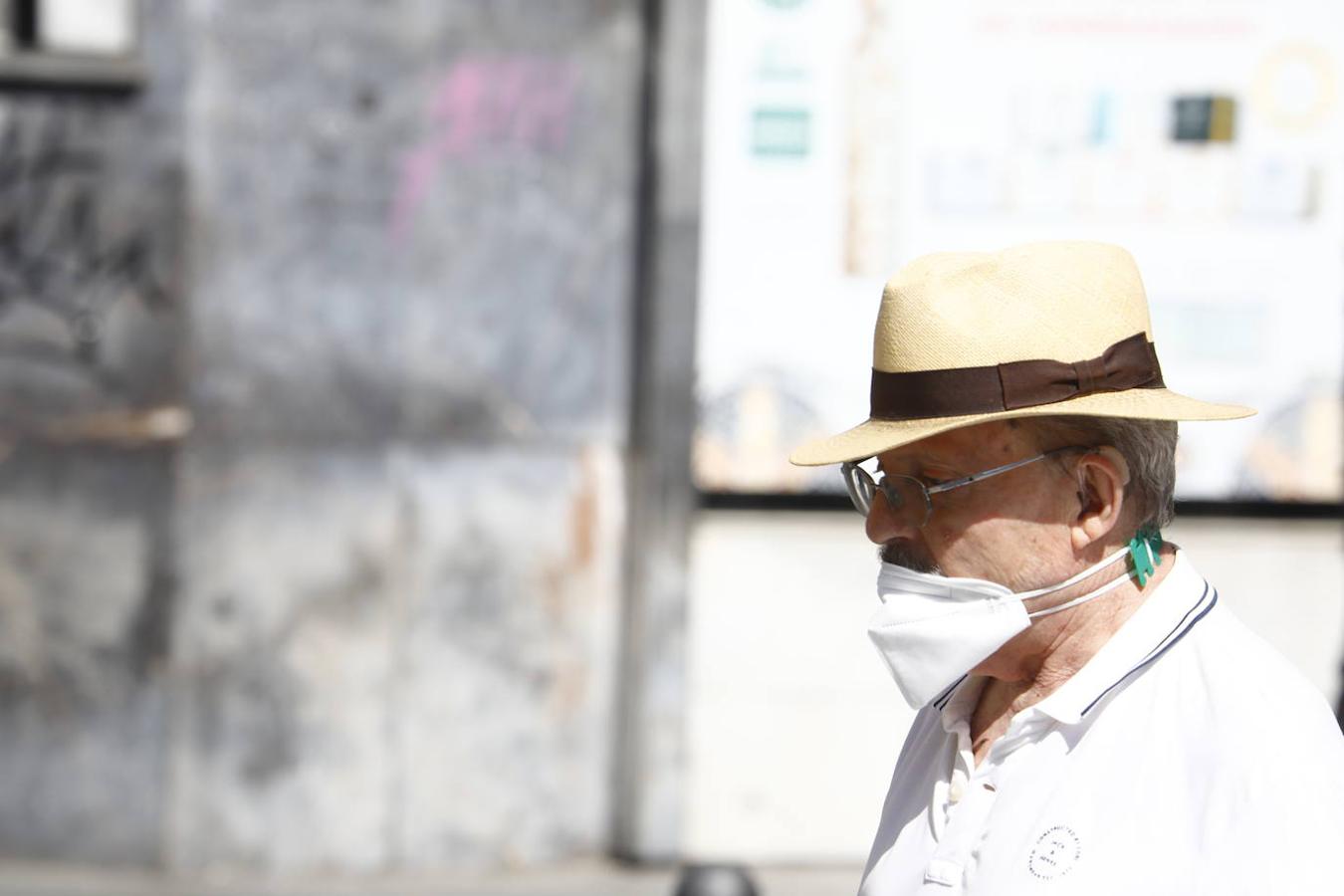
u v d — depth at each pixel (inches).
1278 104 552.7
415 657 570.9
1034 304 180.5
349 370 563.5
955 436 185.3
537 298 567.5
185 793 568.4
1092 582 182.7
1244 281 558.9
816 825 574.9
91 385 558.3
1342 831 158.4
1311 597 567.8
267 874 570.9
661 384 554.6
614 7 560.4
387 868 573.9
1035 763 179.5
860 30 549.3
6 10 551.8
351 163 559.2
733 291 556.7
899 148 553.6
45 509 560.4
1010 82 552.4
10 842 567.8
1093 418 180.7
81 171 552.7
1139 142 554.6
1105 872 167.2
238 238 557.9
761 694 570.6
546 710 575.8
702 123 548.4
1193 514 566.6
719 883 320.5
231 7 551.2
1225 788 164.6
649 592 559.8
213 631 565.3
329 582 566.6
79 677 564.4
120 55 555.8
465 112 560.4
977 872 177.8
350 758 570.9
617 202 566.3
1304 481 565.6
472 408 567.8
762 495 564.1
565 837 579.2
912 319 185.5
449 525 569.6
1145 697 176.4
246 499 563.5
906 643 187.6
